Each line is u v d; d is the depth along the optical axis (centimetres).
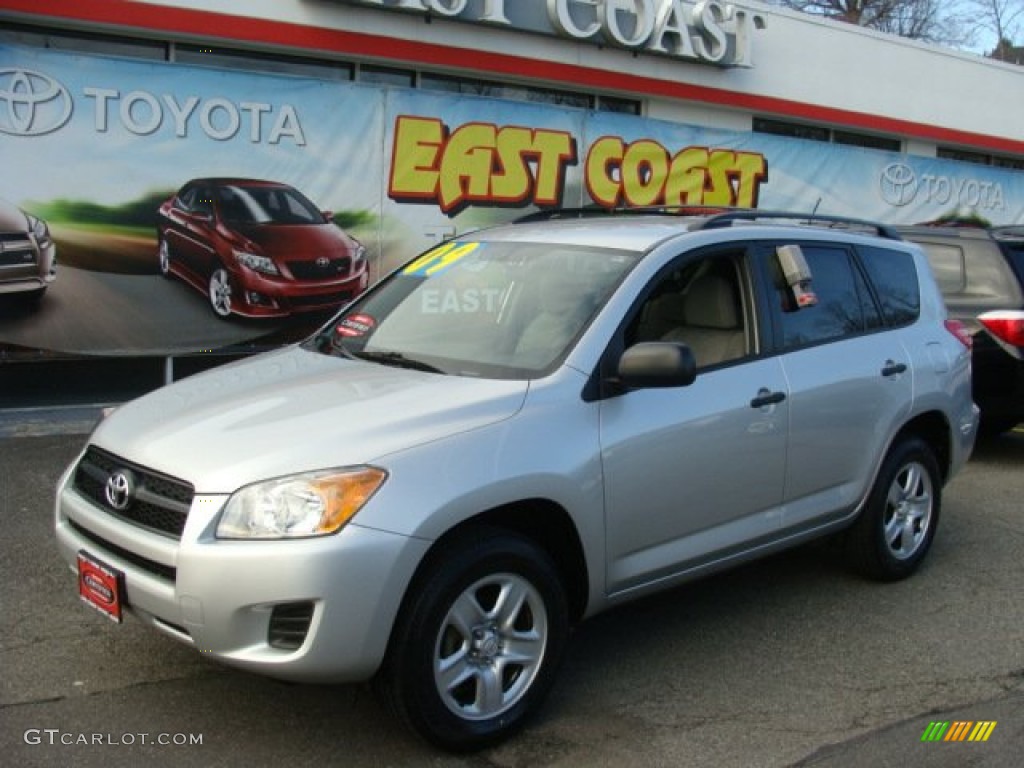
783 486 449
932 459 540
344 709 371
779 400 439
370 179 1016
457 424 342
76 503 362
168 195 916
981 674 419
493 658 346
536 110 1116
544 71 1193
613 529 376
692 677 409
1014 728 372
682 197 1255
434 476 325
